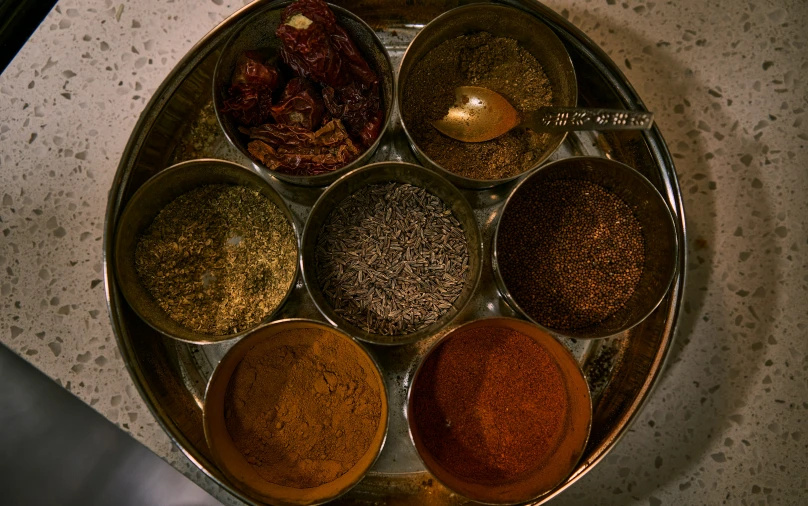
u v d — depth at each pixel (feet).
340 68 0.72
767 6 0.83
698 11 0.83
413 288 0.76
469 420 0.73
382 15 0.78
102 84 0.82
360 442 0.71
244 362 0.72
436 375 0.73
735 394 0.80
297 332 0.71
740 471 0.79
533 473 0.71
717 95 0.82
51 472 0.87
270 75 0.71
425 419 0.73
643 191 0.71
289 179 0.71
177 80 0.72
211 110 0.77
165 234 0.74
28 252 0.80
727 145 0.82
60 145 0.82
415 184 0.76
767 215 0.82
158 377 0.72
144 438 0.77
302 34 0.68
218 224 0.75
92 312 0.80
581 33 0.71
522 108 0.77
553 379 0.73
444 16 0.70
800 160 0.82
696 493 0.78
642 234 0.76
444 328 0.75
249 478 0.69
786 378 0.80
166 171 0.69
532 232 0.76
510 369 0.73
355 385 0.71
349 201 0.77
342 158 0.72
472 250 0.74
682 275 0.71
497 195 0.77
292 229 0.72
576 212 0.77
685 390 0.80
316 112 0.73
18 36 0.83
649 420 0.80
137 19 0.82
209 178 0.74
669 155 0.72
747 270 0.81
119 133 0.82
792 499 0.78
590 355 0.76
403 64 0.71
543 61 0.76
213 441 0.67
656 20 0.83
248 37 0.72
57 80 0.82
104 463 0.87
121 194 0.71
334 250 0.76
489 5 0.70
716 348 0.81
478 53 0.77
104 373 0.79
